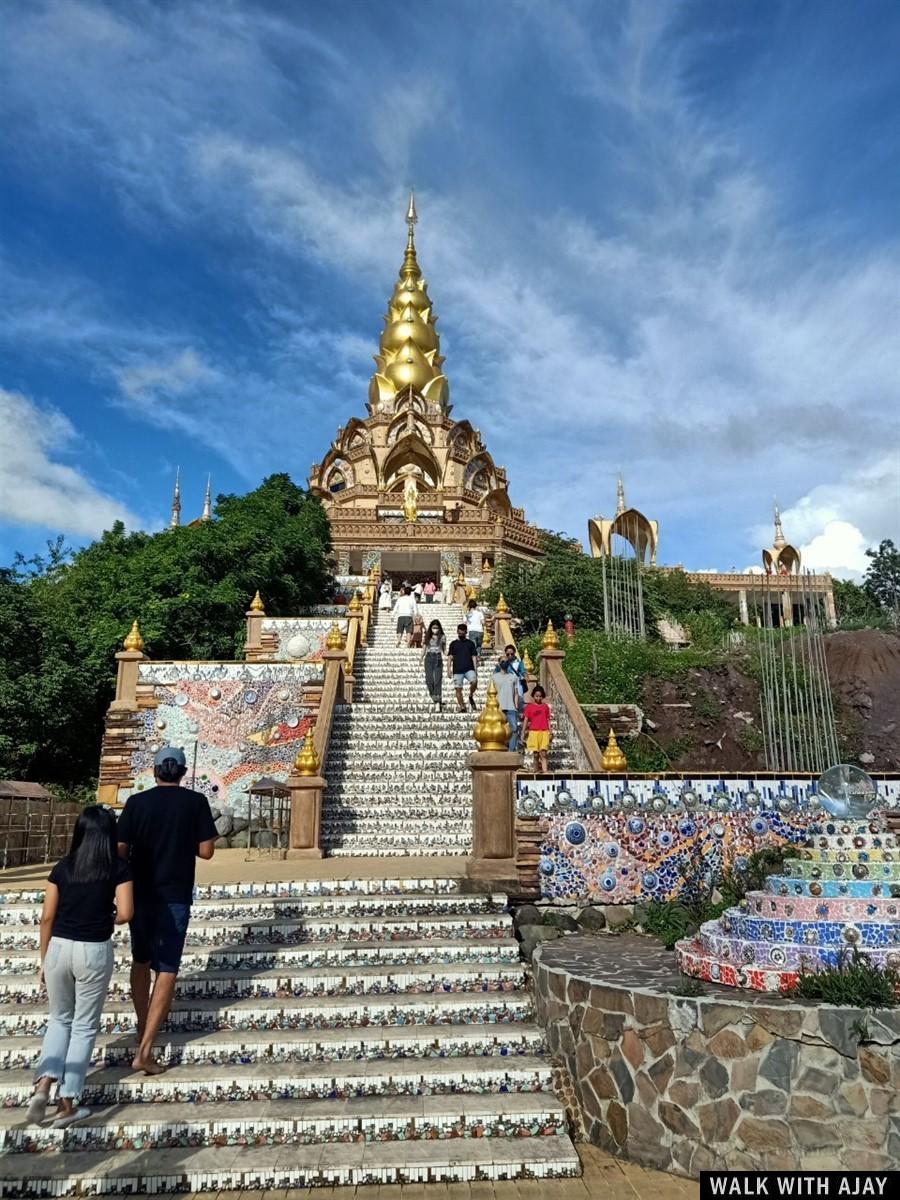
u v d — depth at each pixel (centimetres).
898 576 5234
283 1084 564
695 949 611
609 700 2002
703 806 891
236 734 1817
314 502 3791
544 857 862
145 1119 525
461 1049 611
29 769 2175
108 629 2391
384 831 1294
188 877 602
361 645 2211
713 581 4400
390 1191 481
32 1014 652
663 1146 505
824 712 2016
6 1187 484
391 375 5697
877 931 541
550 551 4141
